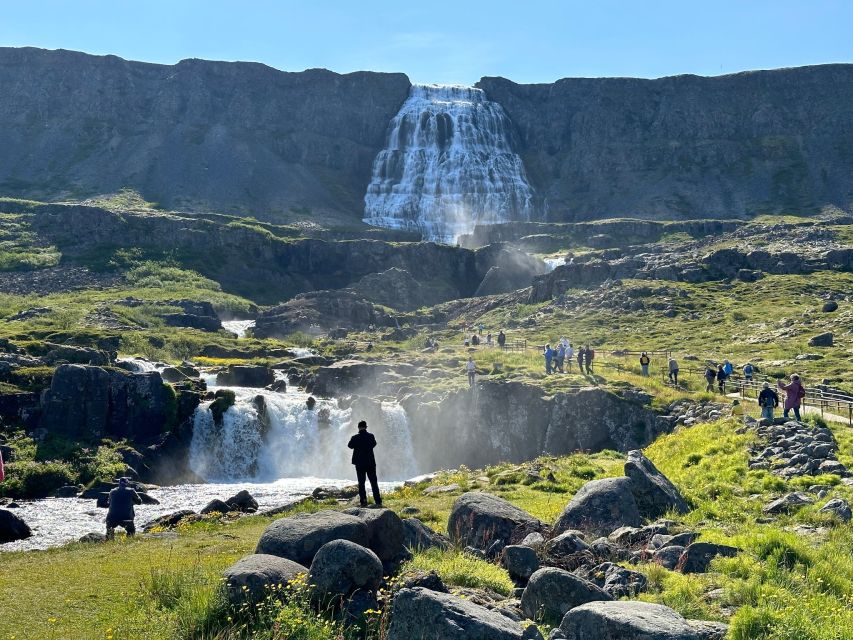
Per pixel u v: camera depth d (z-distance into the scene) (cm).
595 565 1769
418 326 12306
